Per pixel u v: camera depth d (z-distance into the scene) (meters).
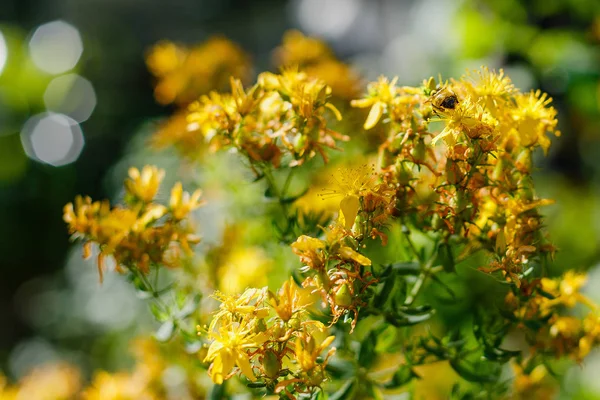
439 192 0.42
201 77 0.66
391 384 0.45
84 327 1.15
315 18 1.56
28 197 1.53
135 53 1.75
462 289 0.57
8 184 1.53
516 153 0.43
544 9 0.92
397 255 0.48
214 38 0.69
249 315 0.40
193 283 0.51
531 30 0.90
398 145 0.42
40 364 1.14
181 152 0.64
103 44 1.73
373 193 0.40
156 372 0.52
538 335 0.46
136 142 0.97
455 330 0.46
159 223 0.51
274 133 0.44
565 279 0.46
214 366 0.39
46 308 1.31
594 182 1.07
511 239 0.42
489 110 0.42
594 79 0.88
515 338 0.67
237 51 0.67
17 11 1.79
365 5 1.47
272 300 0.40
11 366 1.18
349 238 0.40
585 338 0.46
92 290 1.07
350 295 0.40
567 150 1.09
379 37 1.44
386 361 0.53
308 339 0.39
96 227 0.45
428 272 0.45
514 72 0.90
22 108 1.56
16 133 1.53
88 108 1.61
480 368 0.47
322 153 0.44
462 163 0.41
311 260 0.40
